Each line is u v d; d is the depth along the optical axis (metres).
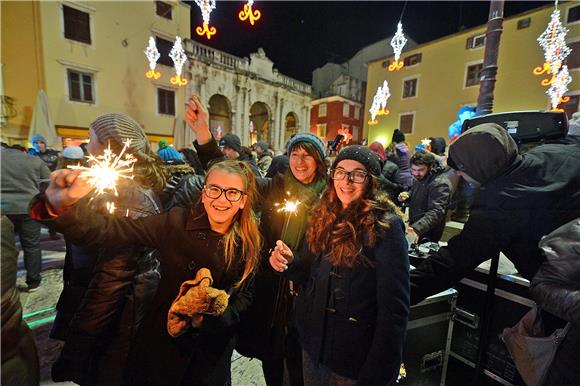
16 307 0.77
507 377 1.54
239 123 17.97
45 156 5.57
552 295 0.93
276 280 1.50
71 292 1.31
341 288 1.09
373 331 1.06
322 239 1.17
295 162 1.60
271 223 1.62
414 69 17.44
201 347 1.11
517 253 1.14
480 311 1.64
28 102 10.72
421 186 2.76
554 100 5.35
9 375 0.73
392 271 1.00
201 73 15.89
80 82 11.90
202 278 1.04
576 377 0.96
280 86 19.97
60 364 1.16
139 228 1.07
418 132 17.42
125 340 1.15
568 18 11.62
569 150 1.17
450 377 1.75
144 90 13.85
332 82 27.75
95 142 1.18
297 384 1.43
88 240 0.94
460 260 1.20
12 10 10.23
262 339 1.51
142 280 1.19
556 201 1.05
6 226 0.75
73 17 11.49
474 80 15.02
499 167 1.10
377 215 1.07
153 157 1.34
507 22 13.66
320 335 1.13
